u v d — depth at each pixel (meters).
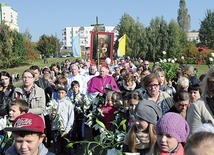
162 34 55.88
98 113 5.45
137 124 3.15
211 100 3.09
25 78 5.36
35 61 64.56
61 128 6.16
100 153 3.49
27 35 83.56
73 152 6.51
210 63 11.87
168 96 4.80
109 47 18.33
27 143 2.60
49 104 6.30
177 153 2.71
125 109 4.36
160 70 7.07
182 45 56.78
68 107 6.28
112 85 8.28
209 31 66.50
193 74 8.52
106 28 96.44
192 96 4.81
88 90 8.49
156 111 3.17
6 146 3.56
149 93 4.71
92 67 10.28
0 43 51.00
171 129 2.67
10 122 3.98
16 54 53.91
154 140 3.08
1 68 50.84
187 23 87.75
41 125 2.66
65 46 119.81
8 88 6.02
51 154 2.76
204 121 3.06
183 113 4.18
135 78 8.45
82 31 111.25
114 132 3.77
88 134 8.04
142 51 57.81
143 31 58.94
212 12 67.06
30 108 5.26
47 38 86.25
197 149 1.57
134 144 3.14
